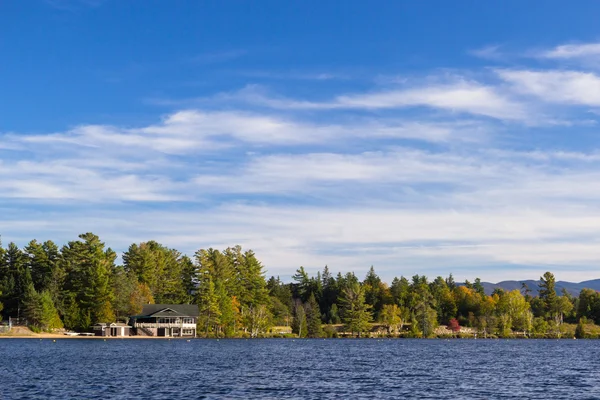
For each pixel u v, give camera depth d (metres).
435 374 75.19
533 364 93.50
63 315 178.50
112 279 181.38
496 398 53.75
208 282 193.25
